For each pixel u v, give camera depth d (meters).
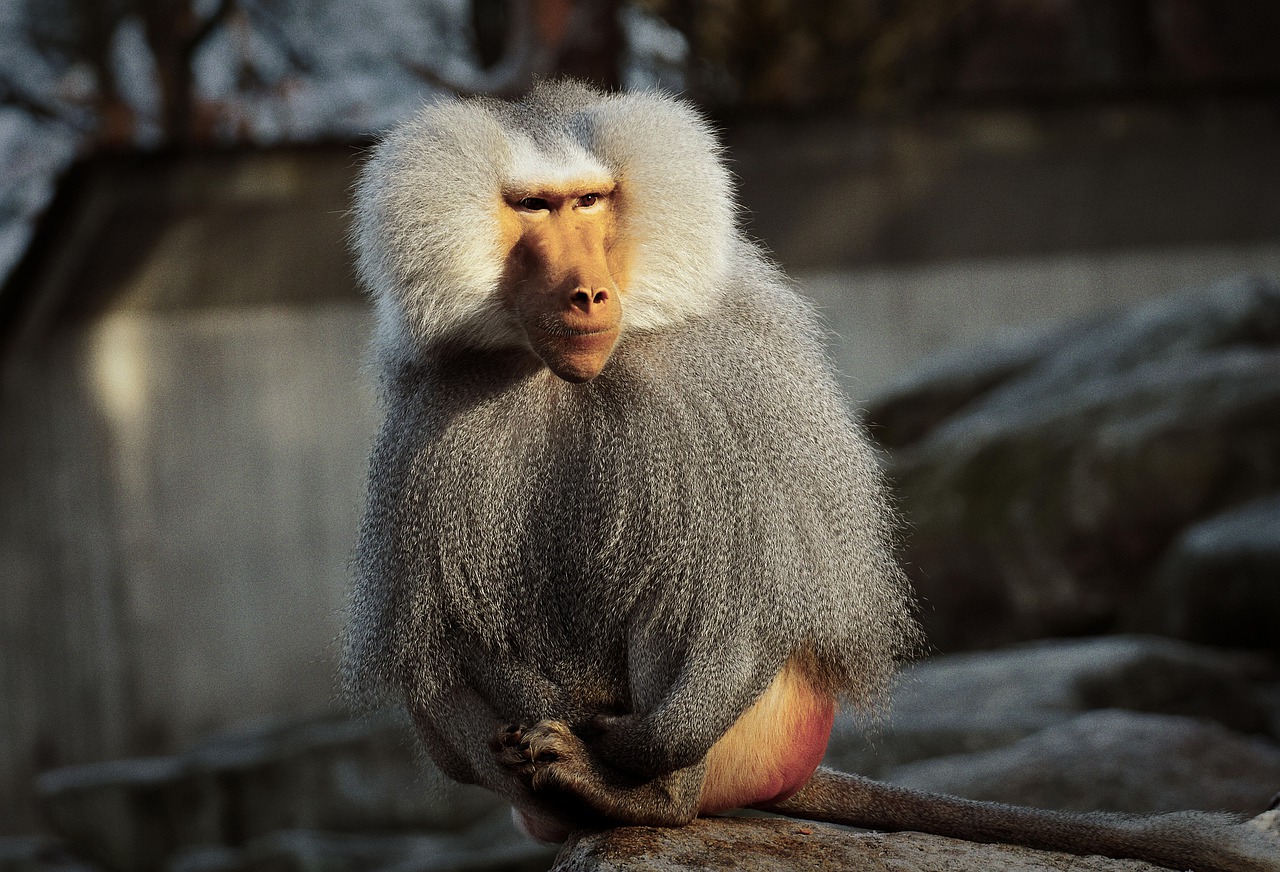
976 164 18.73
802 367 4.80
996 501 14.17
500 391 4.78
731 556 4.48
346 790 14.45
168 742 18.53
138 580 18.62
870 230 18.98
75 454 18.62
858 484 4.85
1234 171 19.02
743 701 4.49
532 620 4.75
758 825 4.99
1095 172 18.92
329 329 18.75
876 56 24.58
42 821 18.33
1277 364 14.15
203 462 18.72
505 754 4.57
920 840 5.11
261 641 18.69
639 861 4.51
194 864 14.21
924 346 19.08
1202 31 30.23
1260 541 12.20
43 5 27.97
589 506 4.68
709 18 23.86
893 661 5.09
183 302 18.55
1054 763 8.33
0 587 18.56
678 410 4.57
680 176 4.67
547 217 4.68
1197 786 8.12
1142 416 14.11
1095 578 13.61
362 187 5.01
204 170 17.41
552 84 5.08
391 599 4.80
